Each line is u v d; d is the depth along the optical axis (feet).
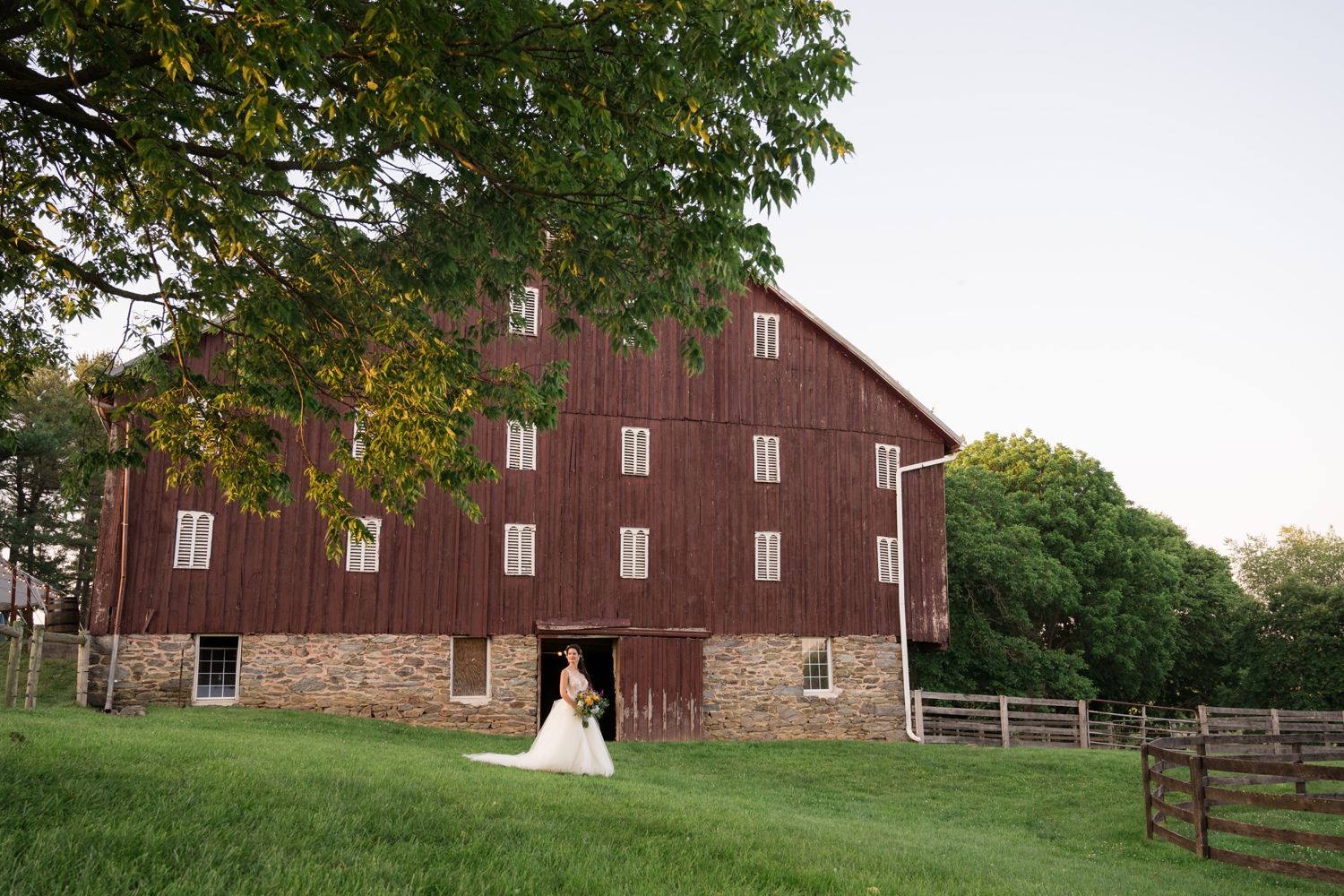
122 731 39.24
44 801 20.92
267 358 30.42
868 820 41.47
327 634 68.74
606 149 25.16
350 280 29.55
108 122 22.75
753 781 53.98
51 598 82.33
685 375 81.92
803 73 23.25
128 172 24.62
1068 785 57.57
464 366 30.27
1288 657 133.39
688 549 79.30
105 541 65.51
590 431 78.13
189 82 21.17
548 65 24.40
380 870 18.86
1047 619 131.34
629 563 77.30
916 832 37.86
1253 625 137.90
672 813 30.12
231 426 28.89
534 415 32.65
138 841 18.84
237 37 17.76
